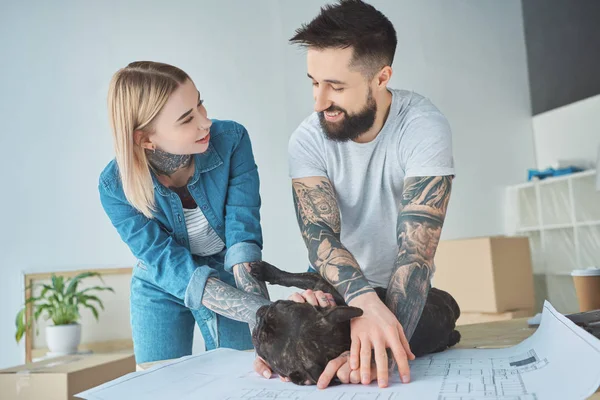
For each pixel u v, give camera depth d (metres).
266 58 4.51
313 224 1.15
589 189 4.20
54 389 1.43
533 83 4.95
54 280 3.85
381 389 0.76
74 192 4.18
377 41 1.05
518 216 4.75
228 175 1.40
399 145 1.20
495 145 4.88
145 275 1.50
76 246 4.13
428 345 0.98
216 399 0.76
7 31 4.26
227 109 4.43
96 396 0.79
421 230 1.06
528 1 4.96
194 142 1.23
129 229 1.34
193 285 1.22
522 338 1.11
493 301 3.78
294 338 0.81
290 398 0.75
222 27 4.48
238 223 1.35
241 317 1.14
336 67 1.04
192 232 1.41
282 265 4.30
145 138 1.24
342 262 1.03
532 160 4.92
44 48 4.28
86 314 4.05
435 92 4.81
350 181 1.25
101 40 4.35
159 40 4.41
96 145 4.25
